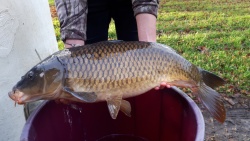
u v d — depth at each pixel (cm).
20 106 97
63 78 65
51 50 118
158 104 86
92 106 88
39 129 71
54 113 78
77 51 67
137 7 89
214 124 139
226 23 275
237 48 216
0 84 90
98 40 114
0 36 88
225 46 220
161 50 72
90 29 111
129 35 117
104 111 90
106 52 68
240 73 178
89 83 67
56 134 80
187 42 225
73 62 66
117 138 94
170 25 272
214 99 74
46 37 114
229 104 152
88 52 67
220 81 77
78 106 84
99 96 69
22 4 97
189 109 73
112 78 68
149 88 73
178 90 80
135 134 93
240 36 238
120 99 70
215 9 325
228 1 358
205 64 188
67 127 84
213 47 217
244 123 140
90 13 109
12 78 93
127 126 93
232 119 143
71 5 83
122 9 113
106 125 93
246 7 331
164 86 75
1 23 88
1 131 91
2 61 90
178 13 310
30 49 101
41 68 64
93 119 90
